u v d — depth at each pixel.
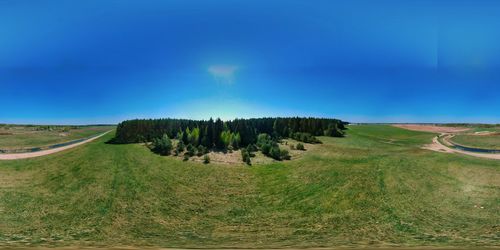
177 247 10.38
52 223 13.58
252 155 28.64
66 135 62.16
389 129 73.25
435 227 12.27
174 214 15.17
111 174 21.72
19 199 16.80
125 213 15.03
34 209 15.34
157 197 17.38
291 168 24.09
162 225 13.73
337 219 14.02
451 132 68.31
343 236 11.79
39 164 26.08
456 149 39.56
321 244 10.62
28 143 46.47
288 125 46.72
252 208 16.12
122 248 10.12
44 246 10.34
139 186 19.05
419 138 57.16
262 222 14.16
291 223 13.90
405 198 16.20
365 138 52.66
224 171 23.02
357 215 14.34
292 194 18.08
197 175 21.84
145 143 34.88
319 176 21.36
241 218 14.73
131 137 38.38
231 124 33.72
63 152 32.81
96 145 35.53
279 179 21.22
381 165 23.62
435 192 16.95
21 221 13.75
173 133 38.53
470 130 71.19
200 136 32.44
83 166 24.20
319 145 37.25
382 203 15.65
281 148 32.66
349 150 33.38
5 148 40.00
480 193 16.23
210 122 32.66
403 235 11.55
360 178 20.19
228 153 29.31
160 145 30.17
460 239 10.65
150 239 11.70
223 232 12.83
